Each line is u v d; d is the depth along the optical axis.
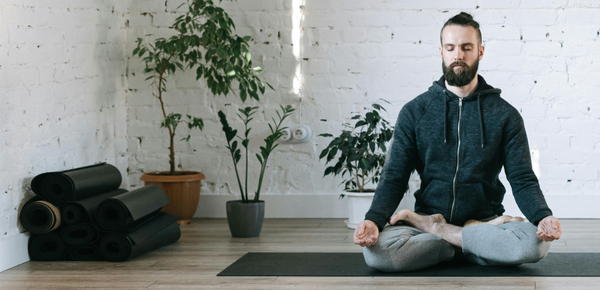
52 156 3.02
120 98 3.90
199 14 3.54
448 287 2.10
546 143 3.76
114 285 2.25
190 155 3.98
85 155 3.39
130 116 3.99
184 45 3.54
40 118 2.91
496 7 3.75
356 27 3.84
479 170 2.36
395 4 3.80
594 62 3.71
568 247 2.84
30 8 2.82
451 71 2.33
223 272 2.42
